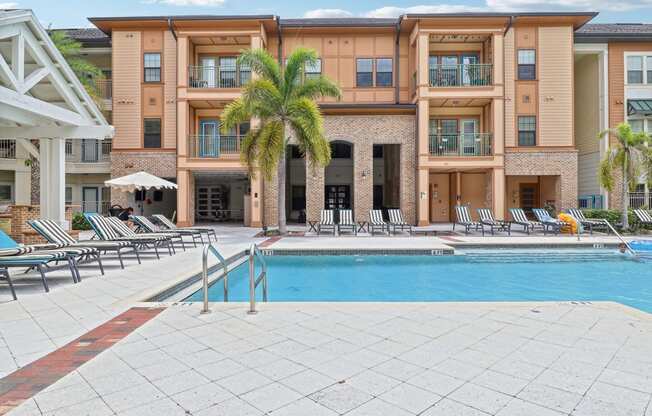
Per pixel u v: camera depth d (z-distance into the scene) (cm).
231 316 393
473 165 1764
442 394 235
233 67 1931
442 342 321
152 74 1866
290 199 2289
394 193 2062
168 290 533
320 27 1866
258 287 682
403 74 1914
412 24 1814
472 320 377
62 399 229
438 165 1764
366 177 1817
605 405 222
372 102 1909
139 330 352
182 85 1786
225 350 305
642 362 280
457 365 276
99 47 1970
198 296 589
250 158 1349
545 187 1980
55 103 936
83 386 246
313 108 1288
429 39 1877
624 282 718
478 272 804
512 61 1833
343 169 2320
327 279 745
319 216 1789
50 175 915
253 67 1352
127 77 1859
